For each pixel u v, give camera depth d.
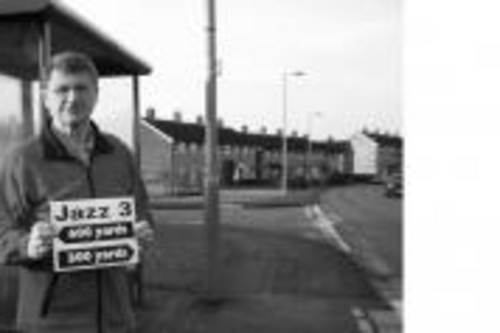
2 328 5.27
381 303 8.19
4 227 2.72
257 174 73.69
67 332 2.79
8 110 6.06
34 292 2.79
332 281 9.74
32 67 5.95
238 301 8.16
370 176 82.56
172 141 55.31
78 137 2.84
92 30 5.93
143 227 2.95
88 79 2.80
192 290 8.67
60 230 2.75
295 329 6.85
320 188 61.94
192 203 33.62
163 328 6.75
